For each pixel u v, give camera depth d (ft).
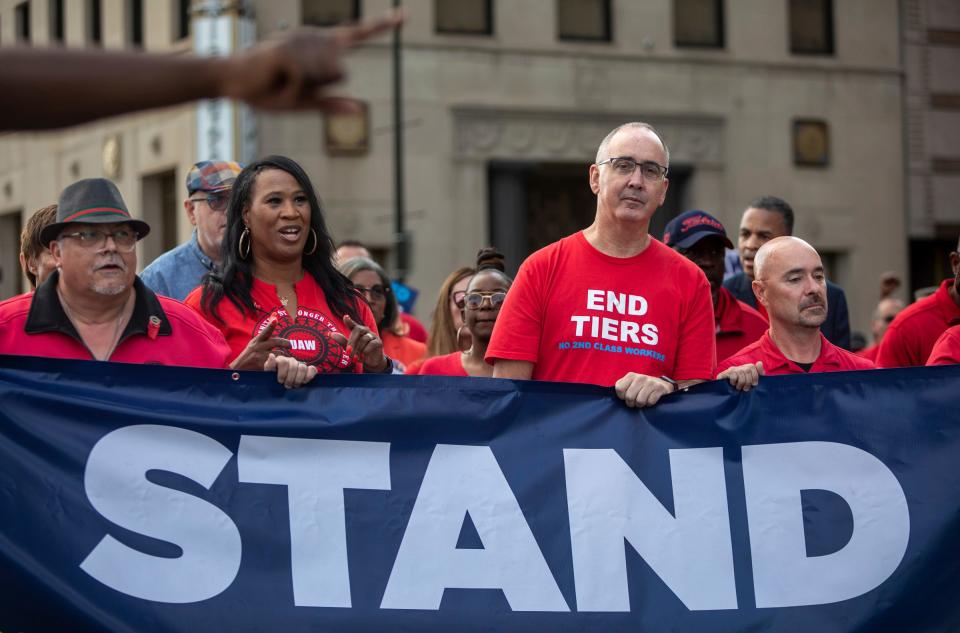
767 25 75.97
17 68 3.83
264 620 10.69
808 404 11.84
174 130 69.26
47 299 11.65
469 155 71.20
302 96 3.90
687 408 11.72
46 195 83.05
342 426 11.16
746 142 75.51
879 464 11.78
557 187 75.15
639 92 73.82
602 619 11.23
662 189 12.55
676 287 12.57
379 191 70.18
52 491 10.51
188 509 10.74
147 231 11.71
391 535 11.06
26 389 10.64
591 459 11.48
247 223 13.20
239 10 53.57
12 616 10.30
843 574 11.59
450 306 19.11
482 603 11.08
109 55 3.89
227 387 11.05
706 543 11.49
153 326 11.93
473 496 11.25
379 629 10.89
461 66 71.15
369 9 69.92
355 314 13.64
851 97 77.46
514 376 12.41
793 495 11.67
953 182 79.97
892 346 16.93
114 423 10.73
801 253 13.91
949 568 11.68
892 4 78.28
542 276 12.55
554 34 72.59
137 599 10.48
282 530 10.88
